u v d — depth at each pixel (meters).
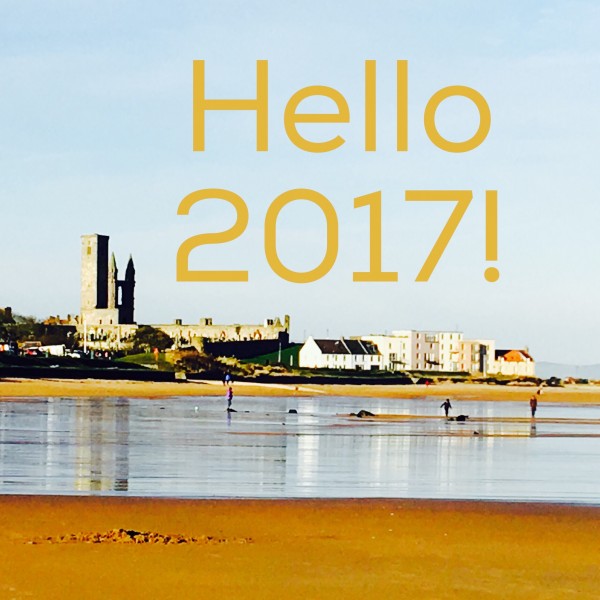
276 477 37.78
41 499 29.52
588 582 20.72
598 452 52.22
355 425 73.25
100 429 61.75
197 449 48.81
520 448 54.50
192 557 21.80
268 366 188.12
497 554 23.39
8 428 60.72
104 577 19.78
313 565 21.55
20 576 19.69
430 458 47.16
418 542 24.59
